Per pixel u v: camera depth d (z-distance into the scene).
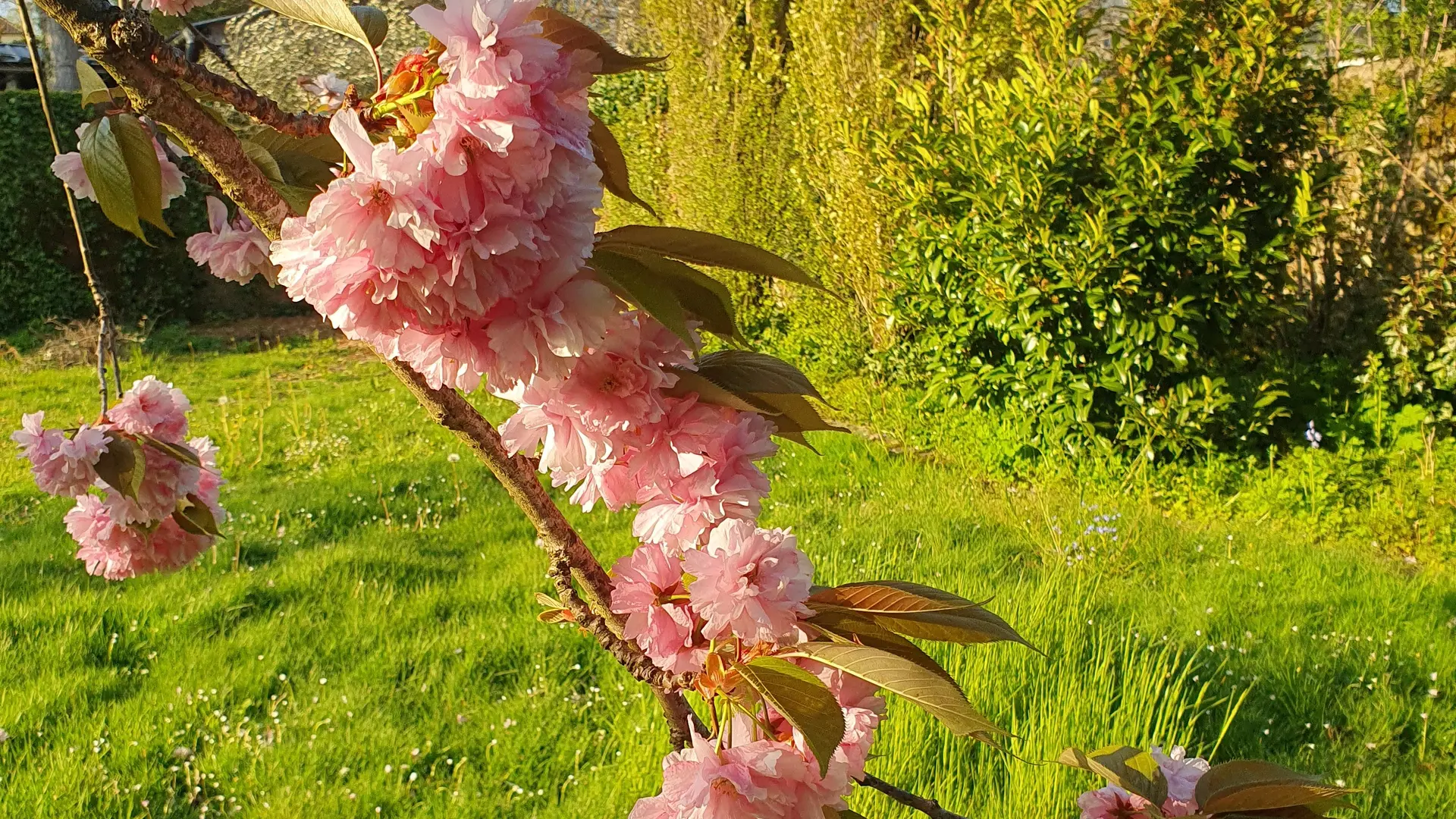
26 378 10.32
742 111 8.81
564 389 0.70
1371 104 6.64
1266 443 5.99
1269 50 5.45
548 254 0.56
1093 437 5.67
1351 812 2.70
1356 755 3.01
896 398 6.85
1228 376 6.05
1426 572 4.39
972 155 6.02
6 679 3.72
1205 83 5.48
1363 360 6.66
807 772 0.75
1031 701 3.08
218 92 0.64
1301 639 3.73
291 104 11.29
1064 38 5.75
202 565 4.84
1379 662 3.51
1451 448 5.73
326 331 12.96
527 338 0.59
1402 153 6.62
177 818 2.93
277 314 13.91
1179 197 5.44
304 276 0.57
